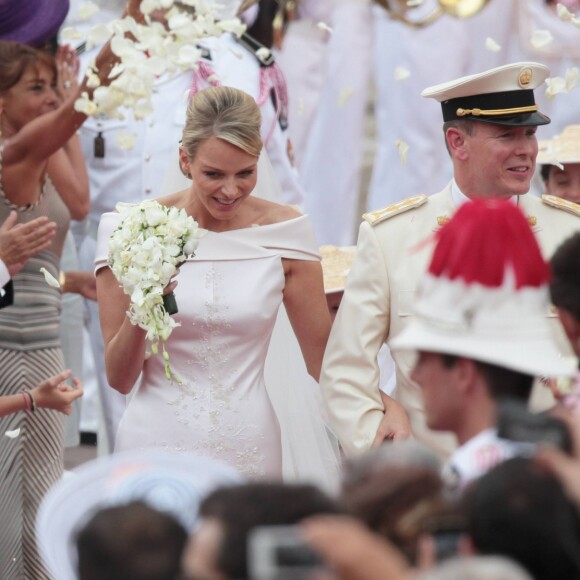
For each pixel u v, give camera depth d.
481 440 11.02
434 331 11.84
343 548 8.40
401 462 10.08
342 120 36.50
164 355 19.25
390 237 19.66
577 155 24.81
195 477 10.77
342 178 36.94
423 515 9.77
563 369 11.62
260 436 19.92
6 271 21.86
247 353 20.03
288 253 20.20
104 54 22.89
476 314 11.73
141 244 18.50
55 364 23.48
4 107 23.44
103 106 21.83
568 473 9.70
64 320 29.72
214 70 27.41
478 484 9.75
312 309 20.42
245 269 19.97
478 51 34.88
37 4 24.16
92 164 29.00
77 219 28.06
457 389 11.75
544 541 9.48
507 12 34.66
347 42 35.91
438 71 34.53
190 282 19.81
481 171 19.52
